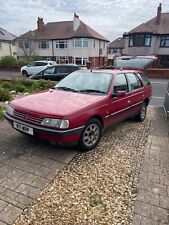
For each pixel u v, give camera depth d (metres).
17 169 3.54
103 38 38.47
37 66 21.27
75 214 2.64
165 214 2.71
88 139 4.23
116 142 4.87
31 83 12.16
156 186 3.25
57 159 3.91
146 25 33.84
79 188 3.13
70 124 3.67
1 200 2.82
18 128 4.09
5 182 3.18
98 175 3.48
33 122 3.82
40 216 2.59
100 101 4.35
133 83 5.91
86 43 33.53
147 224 2.54
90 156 4.12
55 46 35.75
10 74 24.45
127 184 3.28
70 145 3.88
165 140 5.07
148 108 8.72
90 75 5.25
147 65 10.00
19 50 36.88
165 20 33.84
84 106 4.00
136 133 5.52
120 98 5.04
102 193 3.04
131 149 4.52
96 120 4.32
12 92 10.71
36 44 36.75
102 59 39.72
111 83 4.86
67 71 13.26
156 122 6.62
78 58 34.47
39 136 3.84
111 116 4.81
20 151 4.16
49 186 3.14
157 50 32.72
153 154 4.30
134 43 32.72
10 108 4.31
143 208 2.79
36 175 3.39
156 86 15.49
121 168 3.73
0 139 4.68
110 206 2.80
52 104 4.04
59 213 2.64
